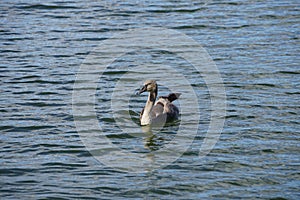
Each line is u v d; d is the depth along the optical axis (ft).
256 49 87.86
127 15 102.53
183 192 51.52
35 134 62.54
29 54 86.12
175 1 109.91
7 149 59.06
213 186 52.47
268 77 77.97
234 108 69.15
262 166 55.88
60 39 92.22
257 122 65.31
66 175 54.34
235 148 59.57
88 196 50.72
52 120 65.92
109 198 50.49
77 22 99.35
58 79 77.61
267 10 104.78
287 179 53.47
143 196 50.88
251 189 51.90
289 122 65.10
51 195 50.72
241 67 81.41
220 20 100.17
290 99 71.10
